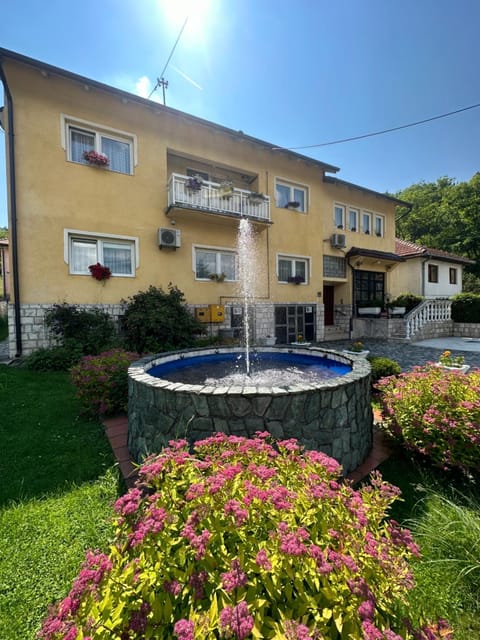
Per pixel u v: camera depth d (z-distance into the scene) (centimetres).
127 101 764
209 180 996
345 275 1319
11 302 664
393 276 1562
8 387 490
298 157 1051
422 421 277
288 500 127
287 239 1072
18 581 168
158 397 270
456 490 244
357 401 287
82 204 725
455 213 2316
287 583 103
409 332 1159
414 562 175
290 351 533
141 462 282
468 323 1302
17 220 655
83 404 395
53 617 104
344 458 271
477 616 149
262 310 1020
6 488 249
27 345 664
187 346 780
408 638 107
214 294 931
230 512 112
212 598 98
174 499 125
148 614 96
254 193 932
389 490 166
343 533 124
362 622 95
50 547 191
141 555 108
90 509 226
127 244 795
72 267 727
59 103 694
